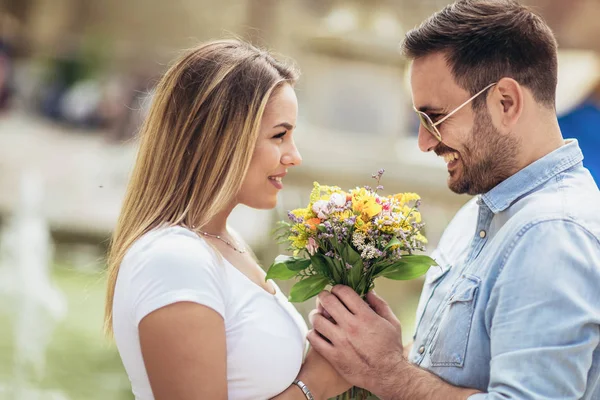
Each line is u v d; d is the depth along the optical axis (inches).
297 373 97.0
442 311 97.2
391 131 209.8
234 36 109.7
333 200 95.7
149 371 86.6
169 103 96.0
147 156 96.7
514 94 92.4
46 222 338.3
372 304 100.5
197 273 87.9
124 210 97.3
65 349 235.9
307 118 210.8
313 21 214.4
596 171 195.5
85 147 486.9
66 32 564.4
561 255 84.5
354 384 95.7
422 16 225.3
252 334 92.0
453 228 110.0
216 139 93.9
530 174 93.3
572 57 239.3
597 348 85.6
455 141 95.7
